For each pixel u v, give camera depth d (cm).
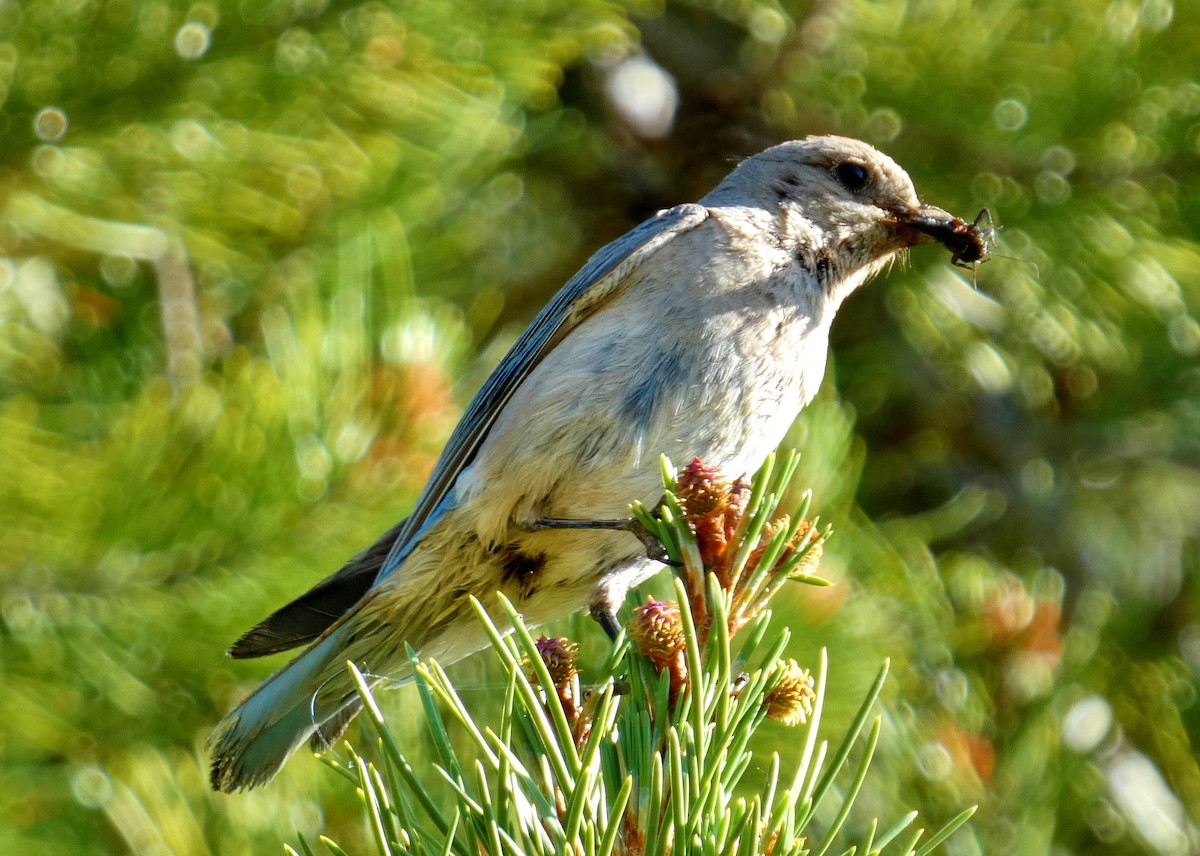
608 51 1166
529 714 473
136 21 723
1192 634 1219
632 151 1399
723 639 444
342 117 812
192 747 752
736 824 423
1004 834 985
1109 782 1113
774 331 798
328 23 774
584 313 801
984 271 1138
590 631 872
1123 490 1274
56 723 697
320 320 783
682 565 507
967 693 1016
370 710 422
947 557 1179
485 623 431
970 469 1291
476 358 1071
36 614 682
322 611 747
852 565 975
